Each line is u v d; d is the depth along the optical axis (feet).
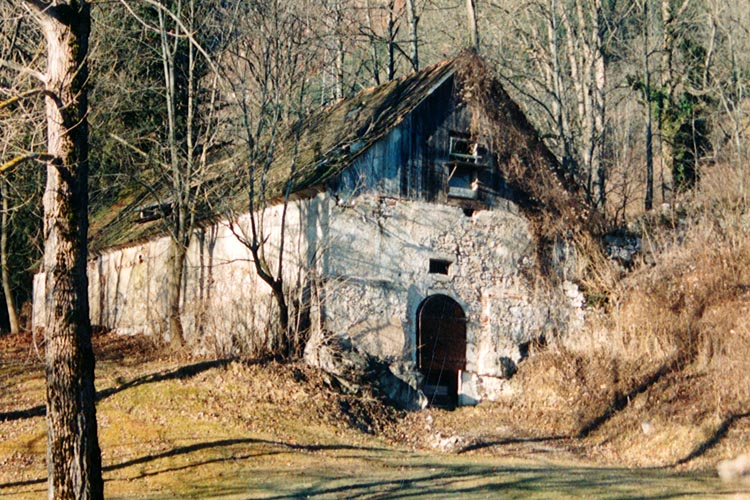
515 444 62.59
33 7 37.19
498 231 78.38
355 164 71.82
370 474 49.52
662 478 49.98
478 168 77.82
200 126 91.40
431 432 64.80
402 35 146.82
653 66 133.90
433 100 76.54
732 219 79.92
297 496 44.27
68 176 37.42
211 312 76.18
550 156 82.94
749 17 123.85
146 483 47.42
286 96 74.43
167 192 87.45
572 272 81.25
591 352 73.56
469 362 75.10
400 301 72.54
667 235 84.28
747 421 57.77
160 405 61.36
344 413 63.26
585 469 53.31
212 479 47.80
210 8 83.61
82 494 36.19
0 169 34.76
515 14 117.39
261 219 68.39
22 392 68.03
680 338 69.26
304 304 70.33
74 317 37.06
